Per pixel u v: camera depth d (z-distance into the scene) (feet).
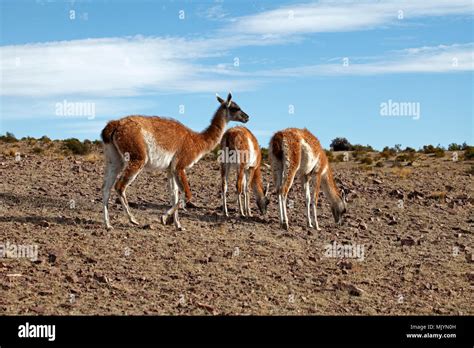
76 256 37.96
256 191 57.77
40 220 46.19
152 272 36.29
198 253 41.09
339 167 103.04
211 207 59.82
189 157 47.70
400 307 33.71
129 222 48.19
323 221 57.36
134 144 44.27
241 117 51.93
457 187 76.23
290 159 51.08
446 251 47.55
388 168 97.81
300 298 33.83
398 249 47.32
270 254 42.55
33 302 30.12
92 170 73.87
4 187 58.59
